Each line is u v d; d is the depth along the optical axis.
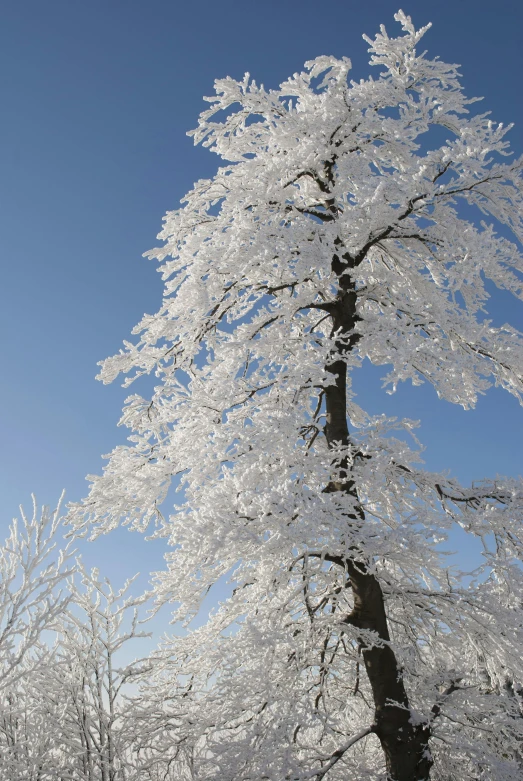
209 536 4.98
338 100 7.16
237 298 7.64
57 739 5.72
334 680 7.14
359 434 6.20
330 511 5.12
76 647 6.06
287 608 6.45
